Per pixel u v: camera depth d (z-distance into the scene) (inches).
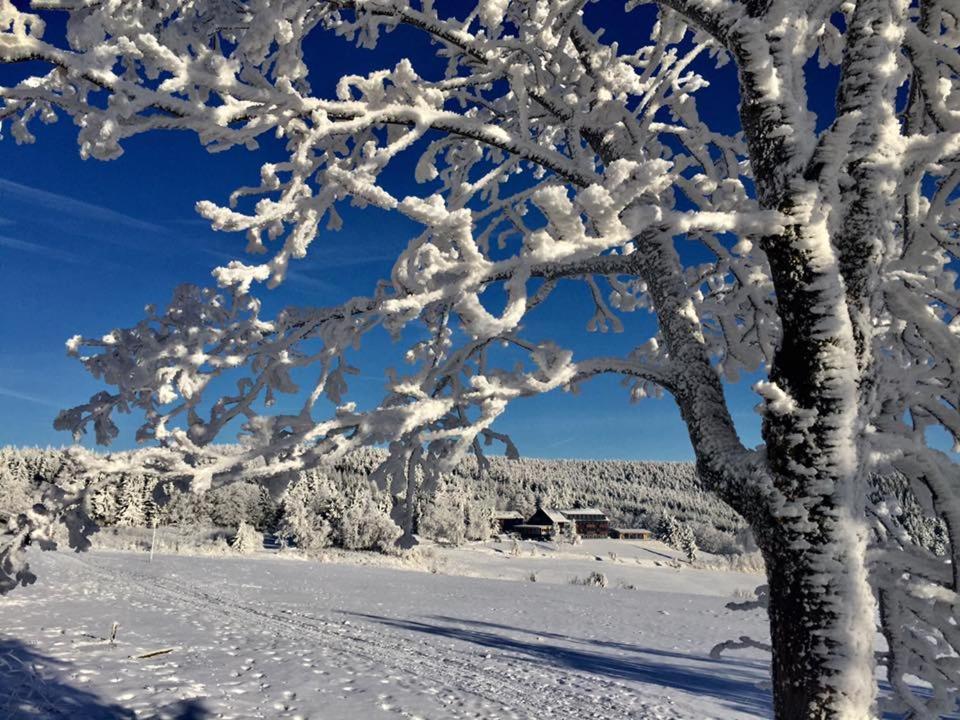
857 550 71.1
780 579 74.4
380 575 1131.9
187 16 77.5
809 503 72.6
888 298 84.0
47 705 247.4
